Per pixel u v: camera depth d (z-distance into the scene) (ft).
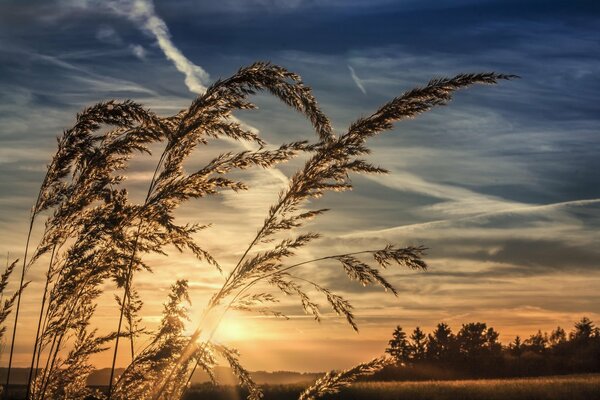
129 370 11.19
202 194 10.89
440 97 9.96
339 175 10.51
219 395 128.98
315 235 10.97
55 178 11.93
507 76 9.57
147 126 11.48
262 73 10.67
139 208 11.04
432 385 175.83
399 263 10.42
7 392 11.69
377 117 10.19
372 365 10.64
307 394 10.62
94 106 11.71
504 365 364.38
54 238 11.82
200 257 11.48
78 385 11.91
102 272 11.28
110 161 11.79
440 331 409.28
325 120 10.69
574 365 353.31
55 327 11.74
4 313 11.71
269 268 11.00
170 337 11.55
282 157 10.75
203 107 10.83
